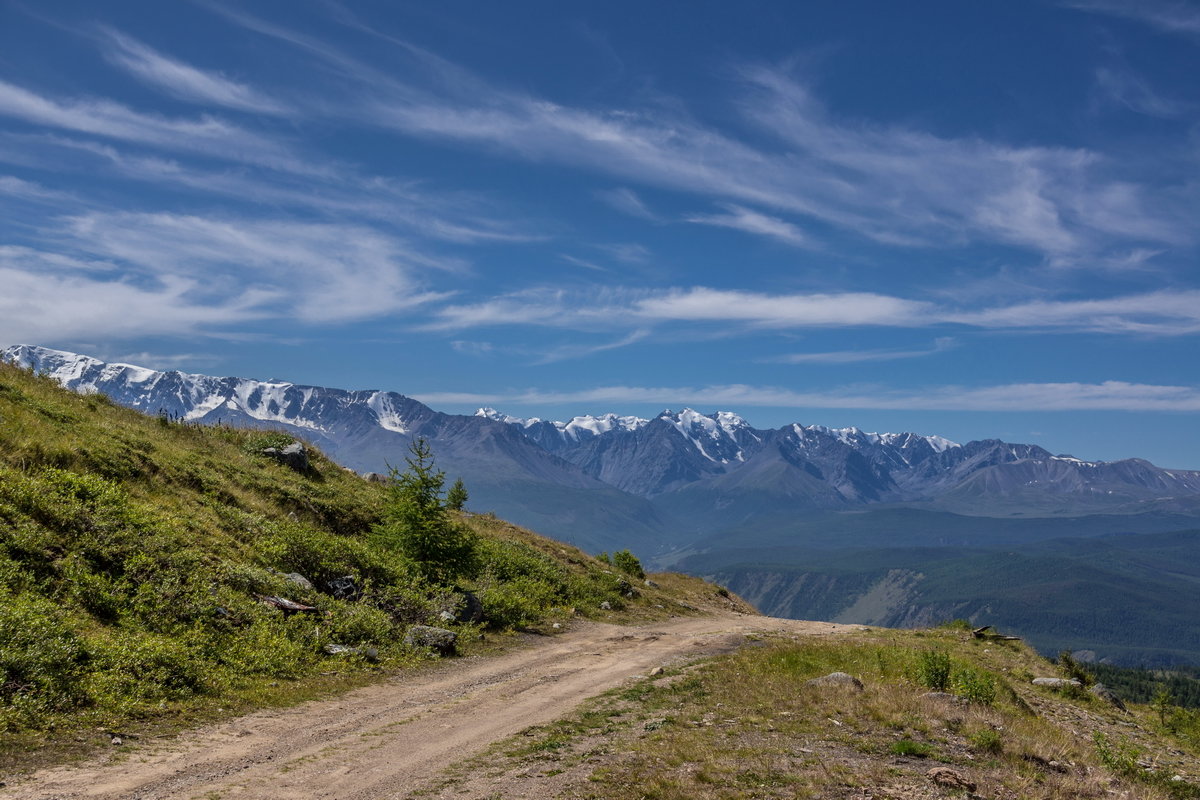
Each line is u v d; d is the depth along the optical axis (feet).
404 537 95.61
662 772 34.96
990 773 37.35
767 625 129.39
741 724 45.65
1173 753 61.93
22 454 64.90
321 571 79.92
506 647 79.82
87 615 49.21
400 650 67.82
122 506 63.93
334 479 123.44
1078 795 36.27
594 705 52.37
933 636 124.06
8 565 48.34
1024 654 112.57
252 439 117.80
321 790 32.71
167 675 45.34
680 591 166.91
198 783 32.30
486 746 40.93
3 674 37.17
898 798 31.89
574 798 31.63
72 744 34.63
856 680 60.39
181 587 58.03
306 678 54.34
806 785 33.06
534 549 142.31
